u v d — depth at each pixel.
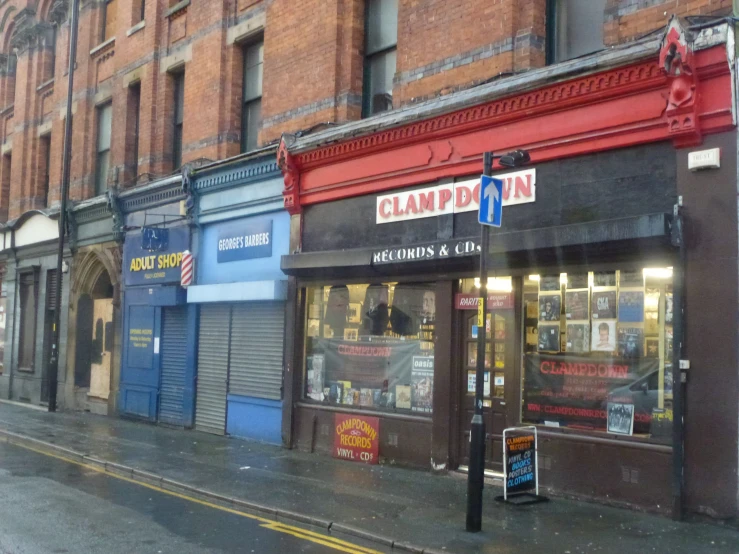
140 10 18.53
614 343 8.66
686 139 7.80
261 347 13.36
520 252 9.09
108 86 19.53
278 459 11.47
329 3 12.57
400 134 10.77
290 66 13.32
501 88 9.34
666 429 8.12
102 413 18.09
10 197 24.28
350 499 8.73
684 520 7.61
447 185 10.27
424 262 10.30
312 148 12.07
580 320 8.99
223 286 13.76
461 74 10.27
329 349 12.22
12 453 12.62
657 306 8.31
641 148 8.30
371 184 11.37
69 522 7.73
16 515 7.99
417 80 10.90
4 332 23.27
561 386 9.09
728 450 7.34
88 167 19.97
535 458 8.83
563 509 8.20
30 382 21.42
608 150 8.57
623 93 8.34
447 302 10.22
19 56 24.36
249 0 14.77
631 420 8.41
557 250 8.79
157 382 16.06
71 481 10.07
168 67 17.05
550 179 9.12
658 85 8.06
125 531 7.42
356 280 11.58
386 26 12.13
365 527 7.49
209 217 14.83
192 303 15.02
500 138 9.62
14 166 24.06
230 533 7.46
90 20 20.38
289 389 12.52
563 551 6.66
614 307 8.69
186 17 16.58
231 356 14.06
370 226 11.43
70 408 19.27
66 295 19.98
